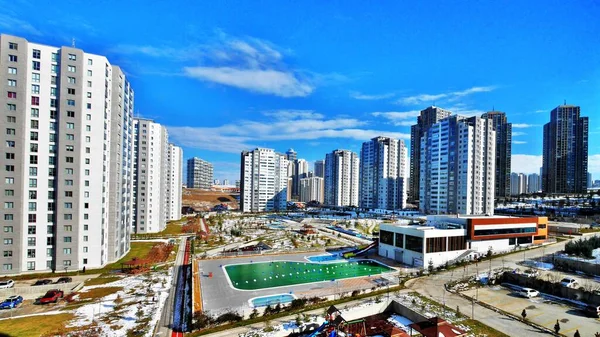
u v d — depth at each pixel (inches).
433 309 1747.0
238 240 4042.8
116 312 1743.4
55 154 2512.3
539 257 2913.4
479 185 5625.0
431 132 6397.6
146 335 1475.1
